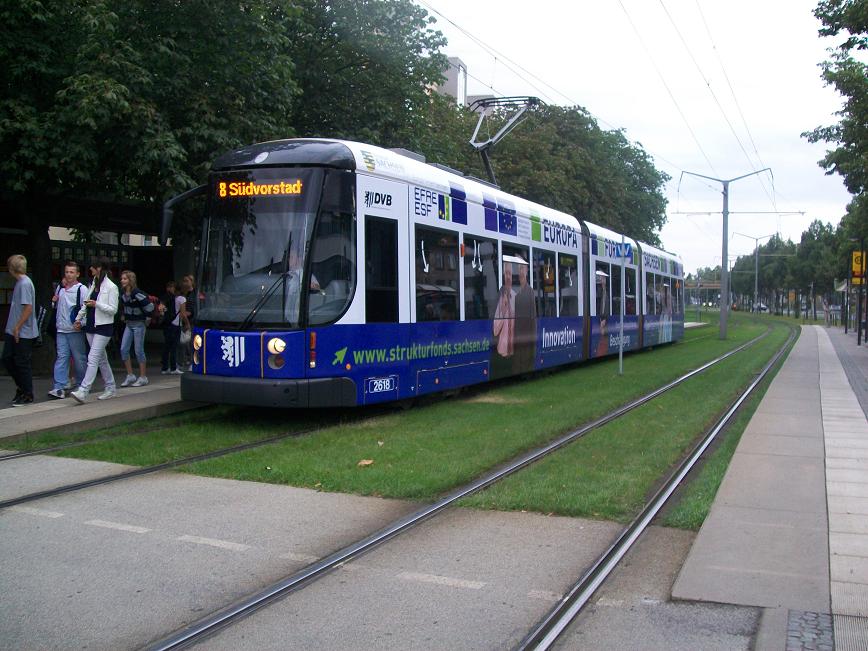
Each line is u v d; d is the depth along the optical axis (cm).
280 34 1570
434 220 1212
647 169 4994
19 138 1283
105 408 1090
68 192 1505
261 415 1157
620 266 2284
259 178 1038
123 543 578
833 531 610
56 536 593
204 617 449
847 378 1861
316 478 756
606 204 4250
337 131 1967
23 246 1988
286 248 1012
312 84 1989
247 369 1007
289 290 1005
